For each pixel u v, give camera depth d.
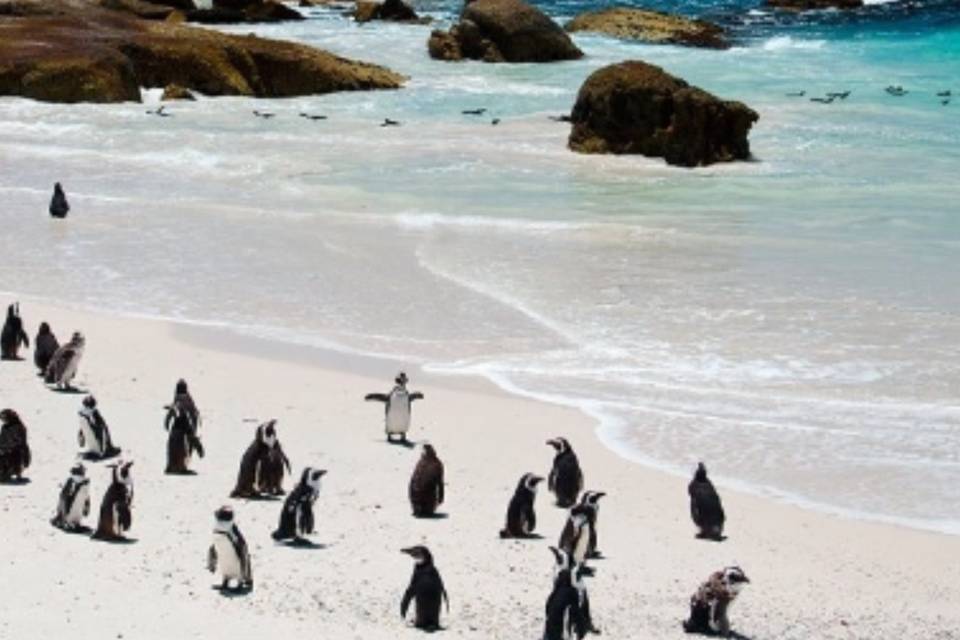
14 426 25.34
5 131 63.59
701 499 24.31
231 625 19.73
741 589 20.89
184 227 47.38
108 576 21.25
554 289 40.66
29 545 22.33
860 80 80.44
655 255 44.53
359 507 24.95
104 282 40.91
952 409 31.44
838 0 113.81
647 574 22.59
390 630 19.94
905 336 36.38
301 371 33.38
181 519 23.86
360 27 100.38
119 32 79.44
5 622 19.42
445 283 41.12
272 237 46.22
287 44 78.50
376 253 44.41
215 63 75.69
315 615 20.30
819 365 34.22
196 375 32.84
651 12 101.56
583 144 61.97
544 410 31.03
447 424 29.94
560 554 19.92
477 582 21.84
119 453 27.16
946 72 83.25
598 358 34.69
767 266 43.22
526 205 51.53
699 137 59.59
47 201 50.69
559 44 87.25
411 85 78.62
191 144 61.38
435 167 57.81
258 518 24.16
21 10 84.19
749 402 31.78
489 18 87.00
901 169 58.25
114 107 70.38
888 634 20.95
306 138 63.41
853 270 42.75
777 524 25.27
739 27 105.50
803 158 60.84
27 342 34.00
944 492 26.98
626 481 27.02
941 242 46.19
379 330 36.81
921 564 23.78
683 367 34.06
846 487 27.17
